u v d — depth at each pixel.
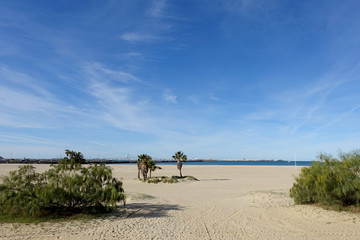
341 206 12.27
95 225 10.51
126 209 14.05
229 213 13.50
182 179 37.34
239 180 36.53
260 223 11.34
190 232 9.84
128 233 9.51
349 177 12.25
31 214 11.48
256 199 17.56
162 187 28.66
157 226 10.59
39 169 59.31
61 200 11.69
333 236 9.13
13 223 10.65
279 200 16.64
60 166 12.80
